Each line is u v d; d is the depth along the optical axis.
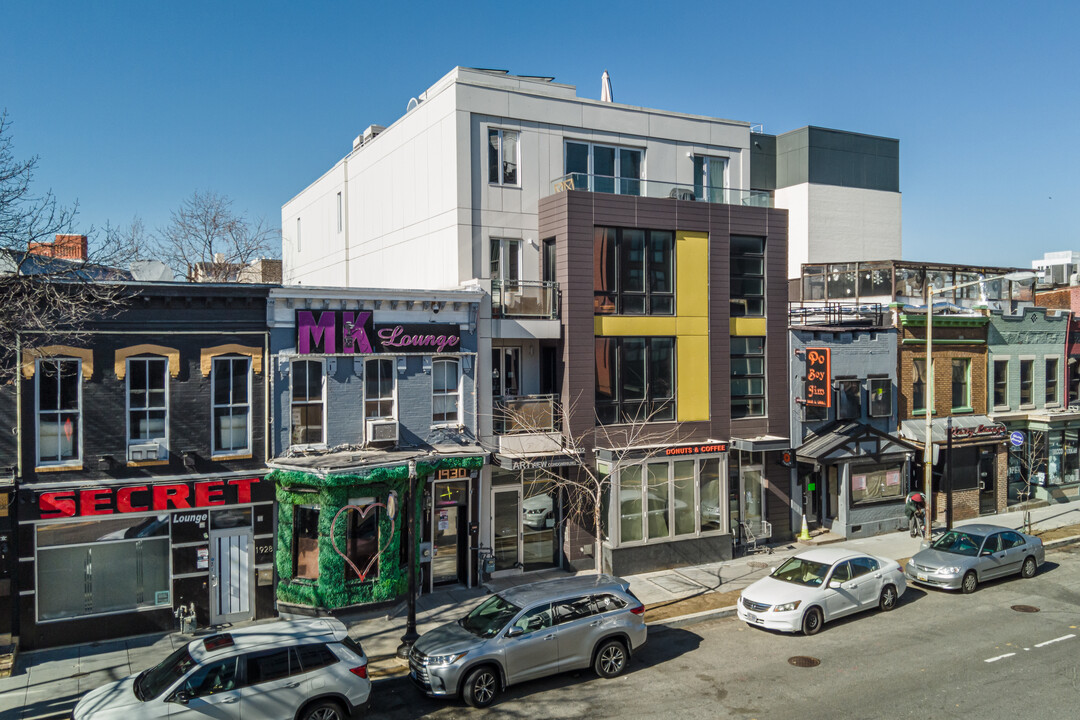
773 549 24.39
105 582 16.73
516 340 22.88
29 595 16.03
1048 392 32.41
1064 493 32.03
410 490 16.02
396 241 26.41
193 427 17.45
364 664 12.89
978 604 19.30
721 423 24.06
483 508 20.94
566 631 14.52
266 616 18.06
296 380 18.59
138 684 12.11
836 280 31.69
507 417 21.06
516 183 23.44
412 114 25.20
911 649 16.16
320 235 33.41
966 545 21.19
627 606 15.38
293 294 18.16
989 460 29.84
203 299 17.55
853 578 18.23
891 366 27.84
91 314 16.55
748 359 24.92
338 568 18.06
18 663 15.44
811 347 25.86
